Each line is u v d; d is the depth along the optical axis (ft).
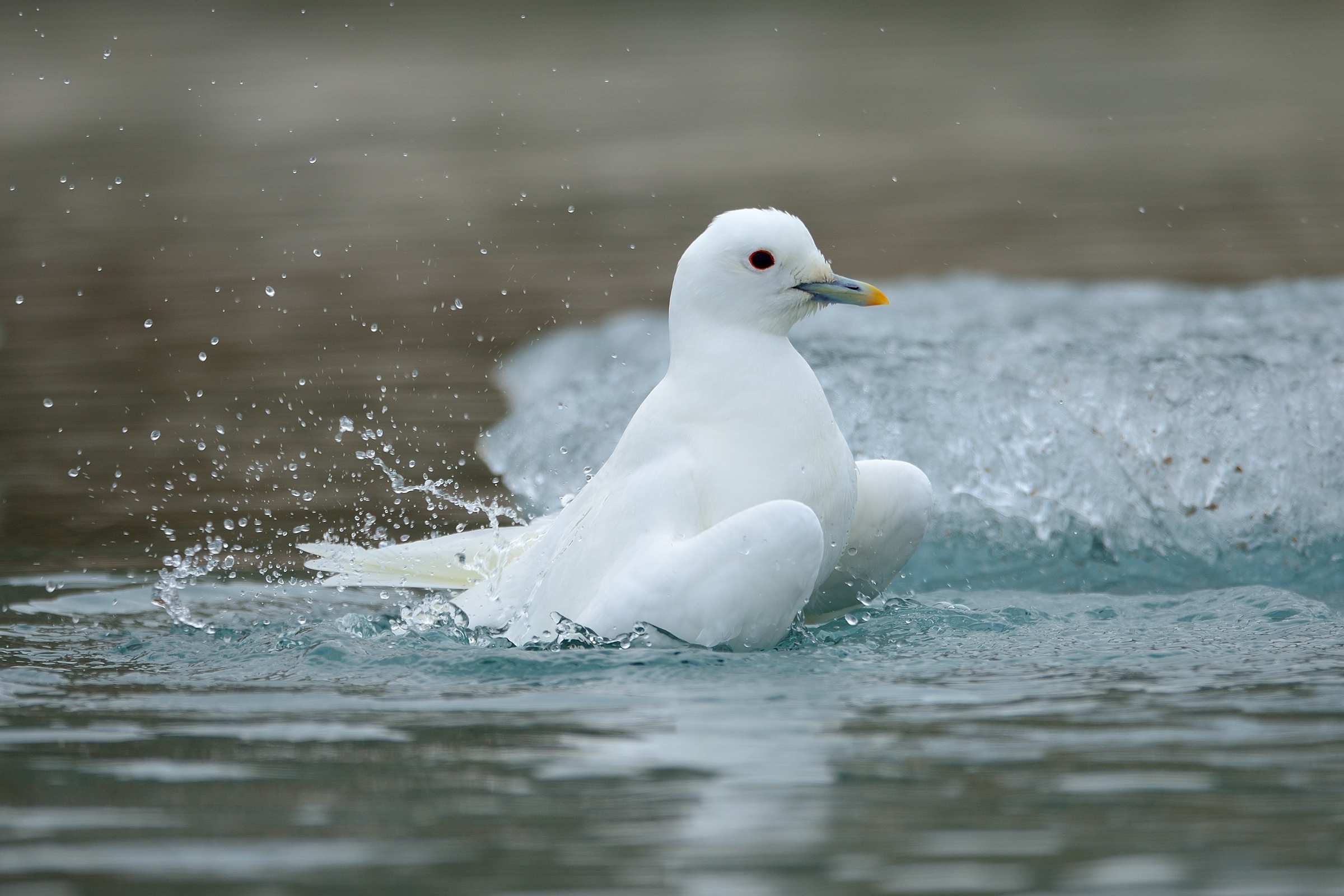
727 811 16.66
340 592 31.99
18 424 50.57
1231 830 15.87
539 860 15.28
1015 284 63.41
